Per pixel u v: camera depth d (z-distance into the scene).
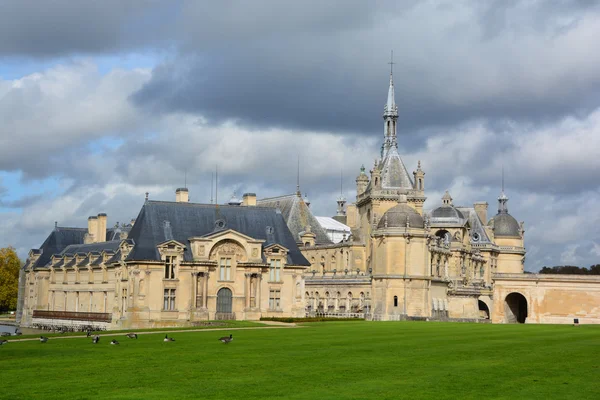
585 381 52.72
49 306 176.75
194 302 137.50
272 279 146.00
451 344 78.44
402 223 163.62
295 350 72.00
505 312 164.88
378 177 187.88
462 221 193.62
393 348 73.94
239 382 51.94
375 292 164.12
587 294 155.25
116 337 90.19
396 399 46.16
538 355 67.56
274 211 153.88
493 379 53.34
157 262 135.25
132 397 46.59
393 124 198.00
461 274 190.12
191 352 70.25
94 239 182.50
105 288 151.50
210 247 139.88
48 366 60.16
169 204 144.50
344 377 54.06
